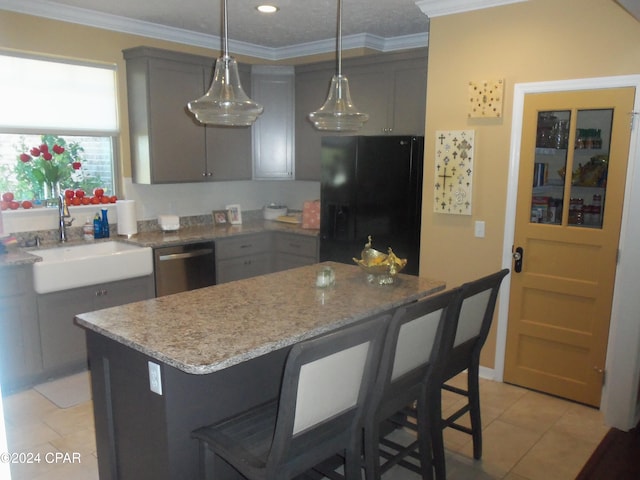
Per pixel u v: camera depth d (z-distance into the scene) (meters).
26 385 3.48
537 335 3.48
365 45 4.71
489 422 3.10
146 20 4.23
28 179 3.93
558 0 3.14
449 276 3.81
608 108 3.05
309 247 4.71
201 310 2.27
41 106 3.87
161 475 1.94
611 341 3.17
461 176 3.63
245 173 5.00
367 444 2.03
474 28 3.48
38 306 3.42
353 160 4.19
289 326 2.04
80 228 4.15
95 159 4.30
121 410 2.09
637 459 2.72
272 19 4.13
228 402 2.09
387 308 2.38
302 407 1.62
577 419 3.15
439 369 2.28
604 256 3.16
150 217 4.66
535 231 3.39
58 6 3.80
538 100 3.28
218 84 2.33
